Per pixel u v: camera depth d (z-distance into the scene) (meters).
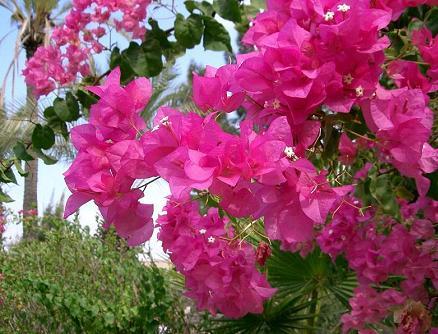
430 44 0.55
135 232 0.46
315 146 0.53
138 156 0.43
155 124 0.43
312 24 0.44
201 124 0.41
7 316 1.49
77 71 0.87
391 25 0.61
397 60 0.56
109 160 0.44
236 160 0.39
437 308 0.85
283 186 0.44
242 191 0.41
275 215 0.44
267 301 1.14
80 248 1.81
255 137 0.41
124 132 0.46
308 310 1.32
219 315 1.38
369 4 0.47
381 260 0.88
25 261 1.96
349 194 0.82
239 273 0.81
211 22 0.64
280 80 0.44
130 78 0.66
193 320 1.41
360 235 0.92
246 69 0.45
